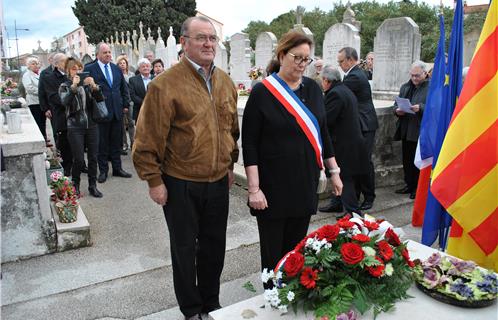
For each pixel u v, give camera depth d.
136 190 5.96
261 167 2.64
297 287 1.84
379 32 7.32
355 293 1.82
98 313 3.00
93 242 4.20
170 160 2.54
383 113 5.95
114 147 6.62
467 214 3.04
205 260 2.84
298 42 2.47
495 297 1.94
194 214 2.61
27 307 3.07
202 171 2.54
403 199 5.59
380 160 6.11
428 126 4.03
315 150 2.62
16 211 3.73
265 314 1.86
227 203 2.78
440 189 3.15
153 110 2.42
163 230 4.51
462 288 1.91
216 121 2.57
